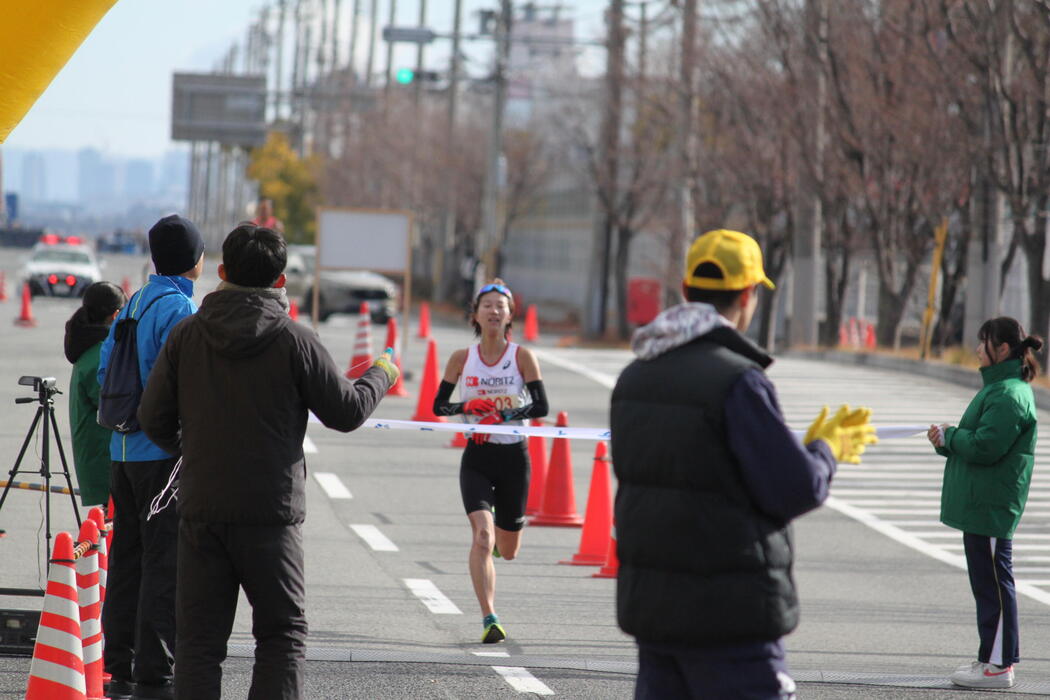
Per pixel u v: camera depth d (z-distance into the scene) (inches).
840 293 3654.0
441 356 3075.8
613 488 1606.8
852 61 2960.1
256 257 609.6
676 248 3609.7
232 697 756.6
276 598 611.8
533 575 1155.3
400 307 6210.6
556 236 6978.4
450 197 6333.7
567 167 4803.2
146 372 717.3
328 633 922.7
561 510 1402.6
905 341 4015.8
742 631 471.2
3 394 2144.4
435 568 1165.1
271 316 610.5
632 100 4099.4
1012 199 2546.8
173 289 730.2
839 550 1334.9
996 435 818.2
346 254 3065.9
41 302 4527.6
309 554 1200.8
